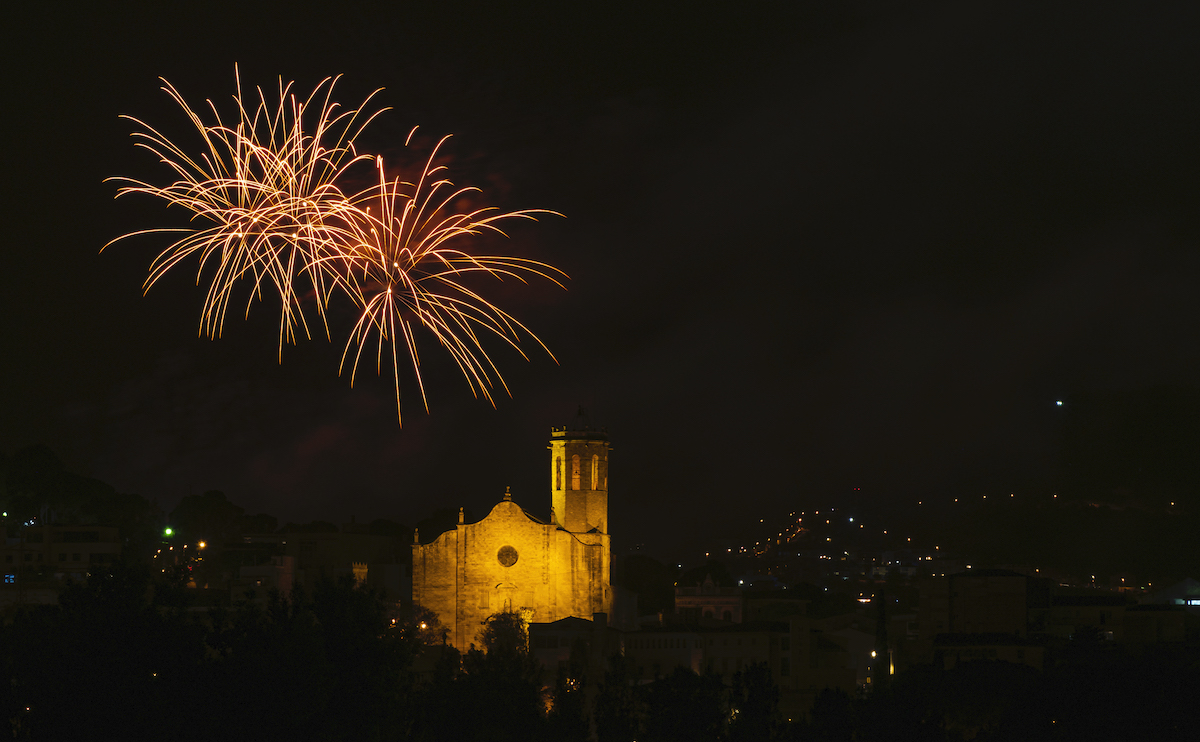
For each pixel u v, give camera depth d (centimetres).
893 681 8112
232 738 5022
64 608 5353
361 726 5428
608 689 7019
